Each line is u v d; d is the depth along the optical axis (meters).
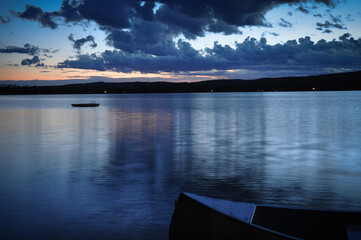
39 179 10.31
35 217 7.11
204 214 4.73
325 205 7.86
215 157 14.00
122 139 19.83
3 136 21.61
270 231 4.06
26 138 20.53
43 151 15.70
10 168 11.96
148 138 20.19
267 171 11.41
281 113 43.50
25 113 47.16
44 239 6.07
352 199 8.29
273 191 8.95
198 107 62.81
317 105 65.94
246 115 40.28
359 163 12.77
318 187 9.34
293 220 5.27
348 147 16.72
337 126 27.20
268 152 15.30
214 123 30.22
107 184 9.68
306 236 5.28
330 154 14.75
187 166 12.21
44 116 40.78
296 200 8.23
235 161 13.13
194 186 9.45
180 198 5.07
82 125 29.00
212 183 9.77
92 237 6.15
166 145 17.39
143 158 13.78
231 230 4.42
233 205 5.21
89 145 17.50
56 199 8.30
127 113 45.84
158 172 11.21
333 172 11.22
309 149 16.11
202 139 19.69
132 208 7.63
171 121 32.50
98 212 7.39
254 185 9.55
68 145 17.56
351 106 61.16
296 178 10.40
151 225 6.69
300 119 34.19
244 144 17.70
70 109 58.59
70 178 10.42
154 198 8.35
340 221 5.24
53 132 23.80
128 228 6.54
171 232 5.12
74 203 7.99
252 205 5.27
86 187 9.38
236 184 9.66
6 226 6.64
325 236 5.27
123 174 10.94
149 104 82.19
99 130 24.89
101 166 12.23
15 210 7.54
